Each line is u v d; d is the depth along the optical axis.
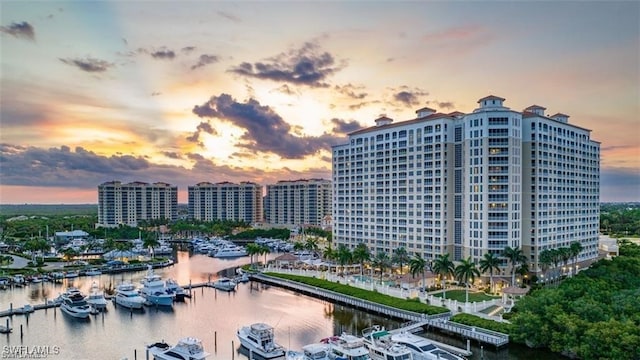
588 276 124.56
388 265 153.62
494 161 142.38
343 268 165.38
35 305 118.75
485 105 148.75
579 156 173.75
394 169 173.00
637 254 170.25
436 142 156.50
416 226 163.25
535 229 150.00
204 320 107.81
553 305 84.56
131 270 182.00
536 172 150.38
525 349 85.19
